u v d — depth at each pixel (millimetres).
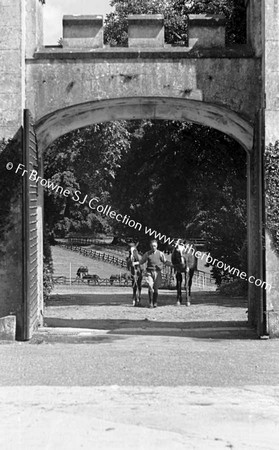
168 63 16688
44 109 16672
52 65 16656
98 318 20766
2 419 9398
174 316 21594
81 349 14680
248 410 9828
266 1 16250
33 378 11727
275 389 11000
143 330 17781
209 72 16719
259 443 8602
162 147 33875
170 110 18031
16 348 14789
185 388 11039
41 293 18641
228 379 11688
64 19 16750
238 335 16875
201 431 8977
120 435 8781
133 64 16656
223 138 28000
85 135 31500
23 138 15945
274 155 16172
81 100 16672
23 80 16484
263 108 16188
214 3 26734
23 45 16438
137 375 11961
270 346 15070
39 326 18266
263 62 16391
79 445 8461
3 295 16250
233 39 25516
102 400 10297
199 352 14258
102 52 16609
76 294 34031
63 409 9828
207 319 20500
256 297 17266
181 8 31156
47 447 8406
